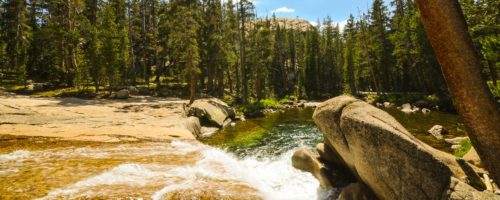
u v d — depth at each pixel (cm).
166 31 4850
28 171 975
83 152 1266
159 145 1480
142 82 5191
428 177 559
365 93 5603
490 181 696
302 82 6950
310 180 1023
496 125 455
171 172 1012
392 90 5416
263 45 4919
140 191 817
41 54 4800
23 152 1230
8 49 4884
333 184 909
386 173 633
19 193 778
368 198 722
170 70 5469
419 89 4769
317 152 1107
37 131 1636
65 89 4034
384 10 5175
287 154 1577
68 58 4509
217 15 4572
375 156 655
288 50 8275
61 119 2028
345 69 6225
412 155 586
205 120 2594
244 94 4188
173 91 4519
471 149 1038
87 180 899
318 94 6581
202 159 1222
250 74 5506
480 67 466
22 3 4928
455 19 452
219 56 4350
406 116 2811
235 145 1822
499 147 455
